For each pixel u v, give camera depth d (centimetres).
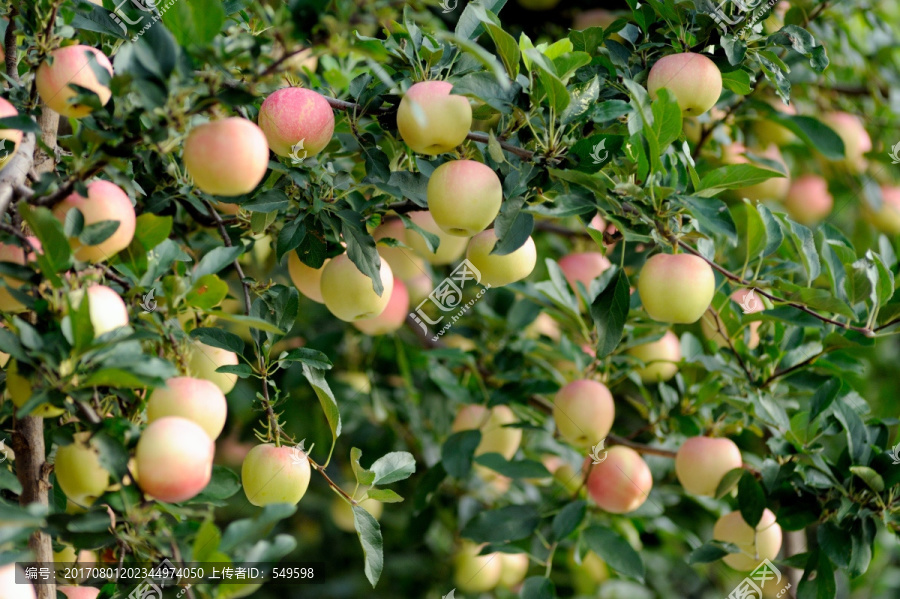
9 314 316
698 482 348
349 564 411
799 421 344
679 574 432
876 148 400
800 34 336
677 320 328
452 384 371
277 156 331
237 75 321
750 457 361
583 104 326
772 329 356
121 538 312
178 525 315
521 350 373
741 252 374
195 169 312
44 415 314
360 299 332
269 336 327
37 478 319
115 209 314
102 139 312
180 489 310
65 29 323
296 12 309
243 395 378
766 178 328
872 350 397
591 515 371
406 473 329
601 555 358
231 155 312
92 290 312
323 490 400
